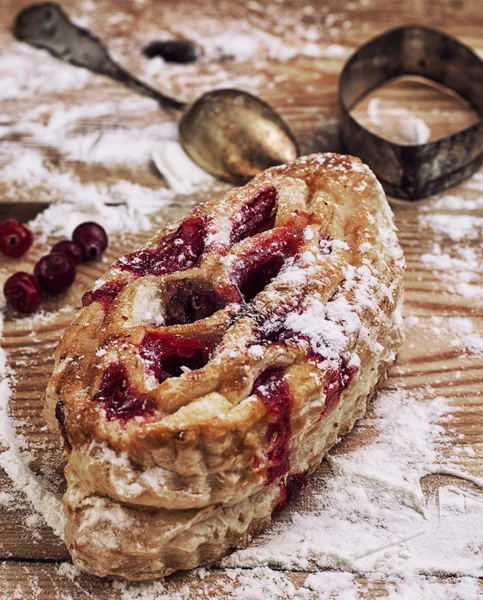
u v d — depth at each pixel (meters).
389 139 0.58
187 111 0.58
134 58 0.63
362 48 0.58
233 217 0.46
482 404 0.48
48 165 0.57
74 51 0.63
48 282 0.51
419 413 0.47
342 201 0.47
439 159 0.54
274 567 0.44
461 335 0.50
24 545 0.44
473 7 0.65
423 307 0.51
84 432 0.42
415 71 0.61
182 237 0.46
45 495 0.45
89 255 0.53
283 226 0.45
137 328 0.43
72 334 0.44
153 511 0.42
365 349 0.44
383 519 0.44
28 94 0.61
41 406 0.48
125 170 0.57
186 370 0.42
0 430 0.47
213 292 0.44
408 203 0.55
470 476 0.46
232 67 0.62
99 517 0.42
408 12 0.65
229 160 0.56
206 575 0.43
